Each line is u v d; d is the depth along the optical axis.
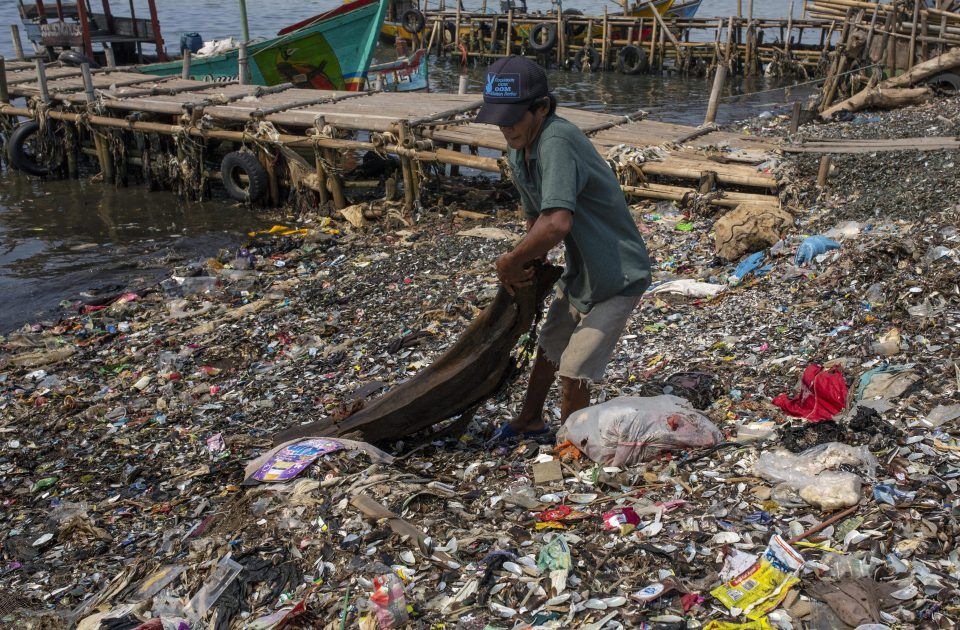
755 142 13.84
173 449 6.41
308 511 4.36
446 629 3.38
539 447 4.98
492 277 9.95
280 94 17.52
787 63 30.22
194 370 8.12
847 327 6.24
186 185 15.92
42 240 13.50
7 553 5.09
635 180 12.10
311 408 6.85
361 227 13.09
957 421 4.34
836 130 16.44
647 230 10.88
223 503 5.07
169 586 4.11
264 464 4.92
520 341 6.78
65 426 7.05
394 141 13.18
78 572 4.73
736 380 5.77
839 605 3.13
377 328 8.73
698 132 14.37
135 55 24.95
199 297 10.39
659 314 7.73
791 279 7.82
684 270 9.19
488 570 3.67
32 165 18.27
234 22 45.09
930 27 19.86
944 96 18.48
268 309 9.72
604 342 4.39
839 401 4.90
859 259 7.27
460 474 4.83
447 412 5.17
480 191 14.07
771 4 60.72
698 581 3.47
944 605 3.10
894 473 3.99
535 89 3.82
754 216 9.16
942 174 9.67
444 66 35.81
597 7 54.31
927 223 8.04
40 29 23.16
